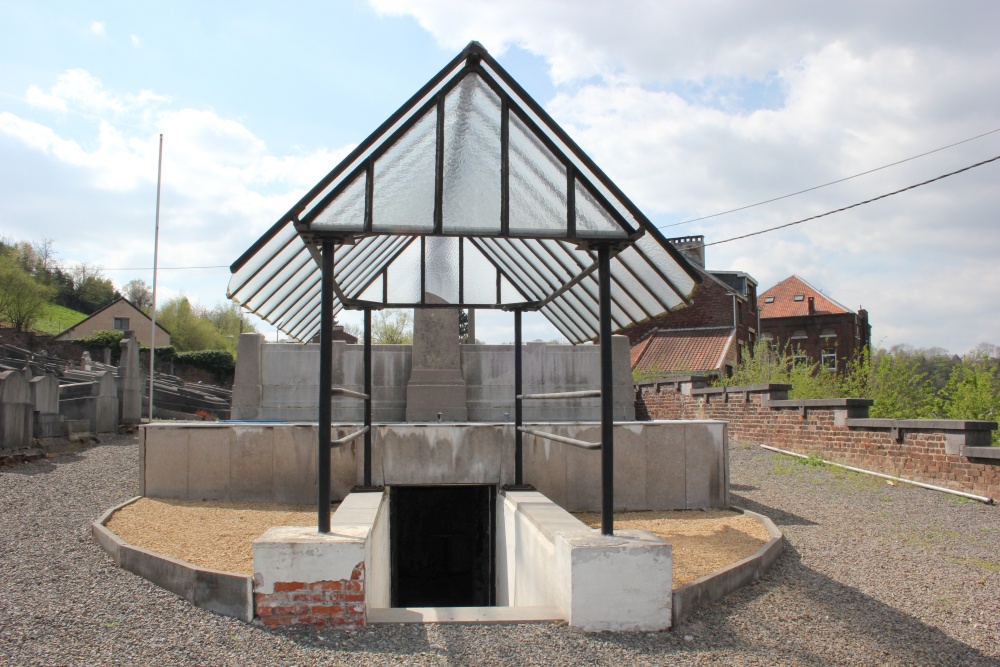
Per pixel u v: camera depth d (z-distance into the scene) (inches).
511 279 307.7
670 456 336.2
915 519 313.4
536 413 535.5
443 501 402.0
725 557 235.9
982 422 376.8
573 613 178.9
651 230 190.1
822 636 177.9
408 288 309.6
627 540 186.1
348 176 184.1
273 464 330.0
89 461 482.0
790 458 502.3
